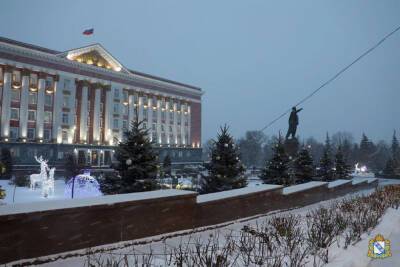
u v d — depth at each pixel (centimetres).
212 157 1786
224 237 623
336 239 585
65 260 465
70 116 5788
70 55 5925
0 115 4931
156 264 452
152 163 1567
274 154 2200
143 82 7175
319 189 1312
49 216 462
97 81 6269
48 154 5412
